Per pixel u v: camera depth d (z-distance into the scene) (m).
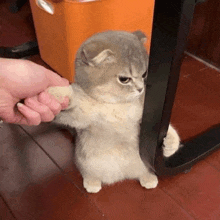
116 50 0.81
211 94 1.45
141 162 0.94
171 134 0.85
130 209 0.97
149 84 0.67
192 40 1.67
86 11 1.13
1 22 2.10
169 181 1.05
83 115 0.84
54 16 1.24
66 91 0.75
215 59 1.59
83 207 0.98
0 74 0.62
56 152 1.17
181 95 1.44
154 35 0.59
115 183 1.05
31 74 0.65
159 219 0.94
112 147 0.90
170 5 0.52
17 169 1.10
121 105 0.86
